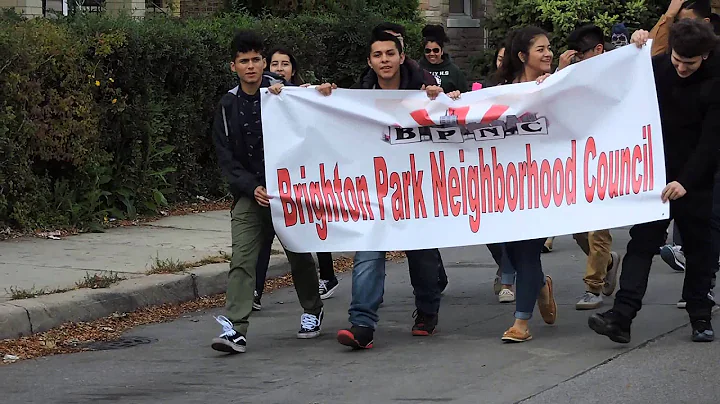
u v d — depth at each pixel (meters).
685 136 6.40
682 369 6.02
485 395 5.58
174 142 12.27
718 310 7.50
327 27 14.55
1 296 7.55
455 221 6.72
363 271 6.64
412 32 16.33
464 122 6.65
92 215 10.83
